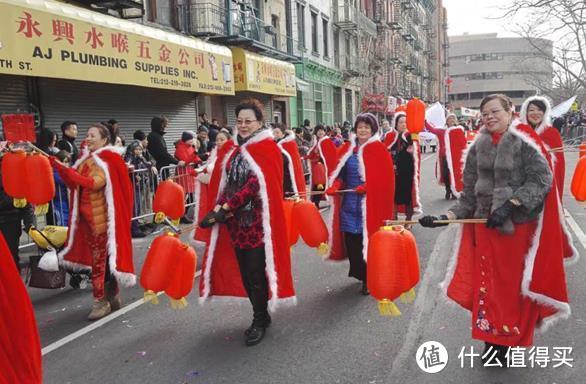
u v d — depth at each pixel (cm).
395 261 372
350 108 3366
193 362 438
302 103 2561
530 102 618
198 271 706
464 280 397
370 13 3803
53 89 1116
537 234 370
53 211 791
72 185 541
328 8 2950
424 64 6219
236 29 1828
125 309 571
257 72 1858
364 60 3447
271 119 2225
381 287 373
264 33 2067
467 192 392
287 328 500
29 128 546
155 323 528
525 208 358
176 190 580
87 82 1205
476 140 384
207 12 1680
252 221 459
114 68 1121
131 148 955
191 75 1412
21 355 290
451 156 905
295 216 525
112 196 527
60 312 572
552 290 372
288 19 2388
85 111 1204
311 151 1053
